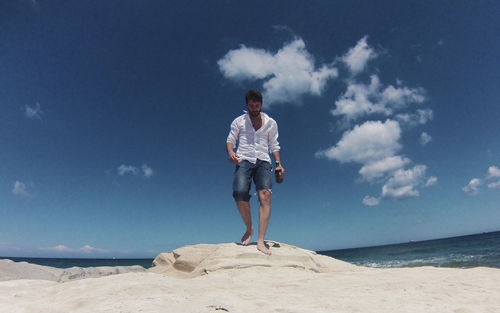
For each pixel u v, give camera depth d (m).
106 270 5.59
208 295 1.78
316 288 2.19
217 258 3.25
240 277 2.67
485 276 2.71
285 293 1.97
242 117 3.96
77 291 1.81
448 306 1.66
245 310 1.45
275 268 3.09
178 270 4.08
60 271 5.05
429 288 2.18
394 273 3.01
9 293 1.90
